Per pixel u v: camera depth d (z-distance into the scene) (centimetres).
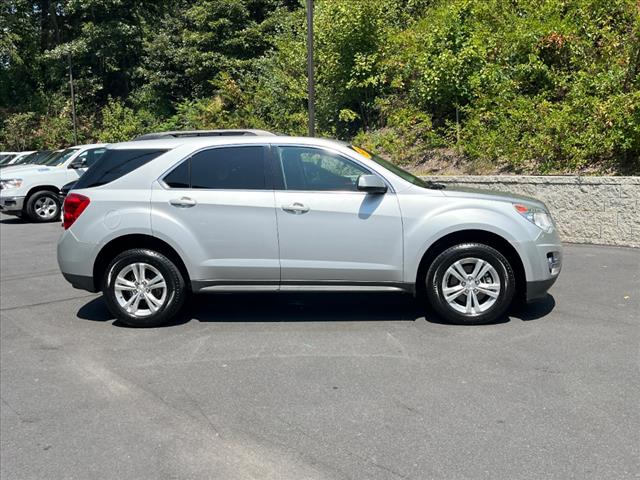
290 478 319
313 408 399
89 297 715
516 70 1123
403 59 1284
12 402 423
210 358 498
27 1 2830
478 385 428
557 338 520
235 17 2312
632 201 852
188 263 566
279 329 570
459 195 562
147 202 569
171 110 2602
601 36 1071
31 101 2844
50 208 1473
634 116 882
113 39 2662
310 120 1047
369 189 550
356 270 558
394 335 542
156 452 351
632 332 532
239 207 560
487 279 558
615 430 358
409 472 320
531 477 312
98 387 446
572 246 890
